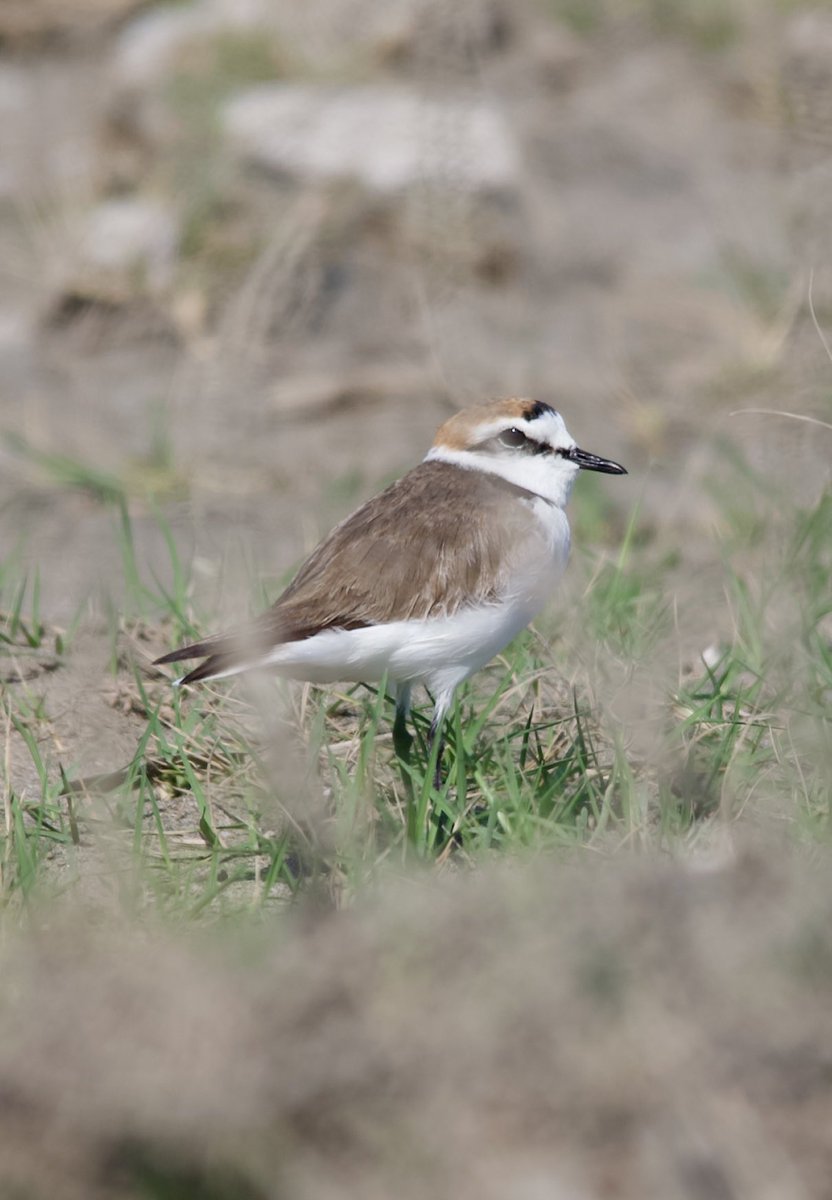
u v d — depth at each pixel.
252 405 18.33
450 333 19.73
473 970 6.28
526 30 27.23
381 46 25.80
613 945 6.30
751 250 20.55
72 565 14.27
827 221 20.06
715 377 17.72
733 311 19.20
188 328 19.86
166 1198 5.57
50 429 17.50
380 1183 5.49
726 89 25.31
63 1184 5.64
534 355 19.11
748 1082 5.82
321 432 17.73
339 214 21.12
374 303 20.39
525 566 9.45
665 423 17.08
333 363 19.23
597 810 8.80
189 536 15.02
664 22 27.44
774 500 14.11
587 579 12.53
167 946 6.96
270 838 8.95
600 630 11.29
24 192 22.72
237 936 7.29
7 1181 5.64
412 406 18.31
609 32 27.45
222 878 8.73
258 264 20.30
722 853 7.94
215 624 12.04
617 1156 5.59
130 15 28.67
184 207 21.20
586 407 17.83
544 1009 6.00
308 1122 5.68
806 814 8.66
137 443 17.28
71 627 11.90
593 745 9.82
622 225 22.00
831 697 10.33
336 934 6.66
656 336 19.33
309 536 14.45
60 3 28.81
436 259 20.95
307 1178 5.50
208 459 16.91
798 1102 5.81
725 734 9.77
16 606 12.05
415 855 8.39
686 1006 6.05
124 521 12.96
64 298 20.02
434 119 22.70
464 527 9.39
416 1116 5.66
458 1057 5.85
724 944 6.32
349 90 24.06
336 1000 6.16
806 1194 5.53
